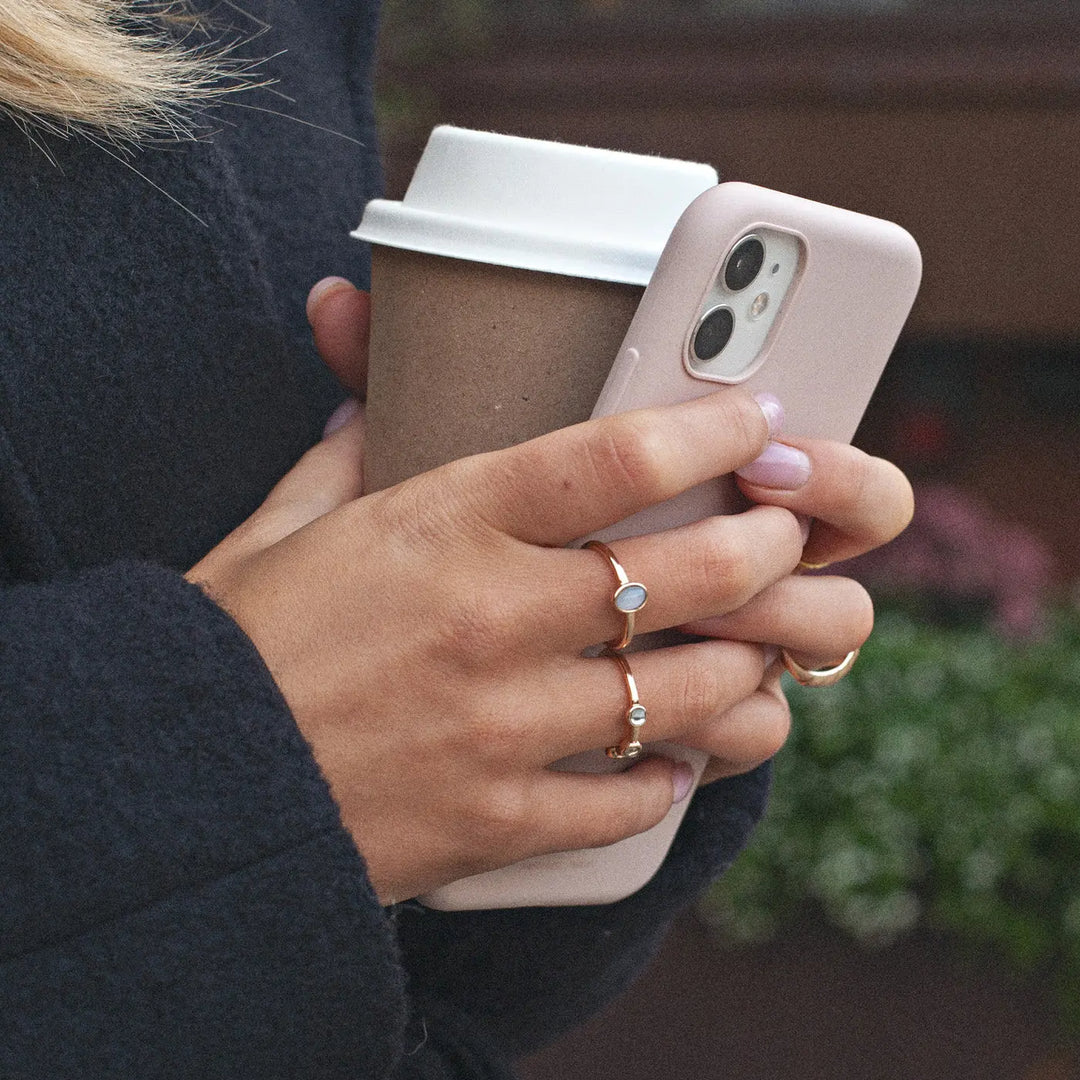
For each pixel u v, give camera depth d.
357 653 0.56
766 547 0.57
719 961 2.11
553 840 0.58
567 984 0.67
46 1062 0.54
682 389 0.57
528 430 0.58
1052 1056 1.95
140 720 0.55
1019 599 2.97
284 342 0.63
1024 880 2.10
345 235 0.66
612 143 3.52
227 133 0.63
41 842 0.54
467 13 3.48
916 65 3.36
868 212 3.47
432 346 0.58
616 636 0.57
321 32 0.68
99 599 0.56
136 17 0.61
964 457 4.18
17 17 0.57
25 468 0.59
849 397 0.60
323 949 0.55
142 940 0.54
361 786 0.56
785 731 0.62
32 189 0.59
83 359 0.59
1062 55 3.32
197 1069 0.55
